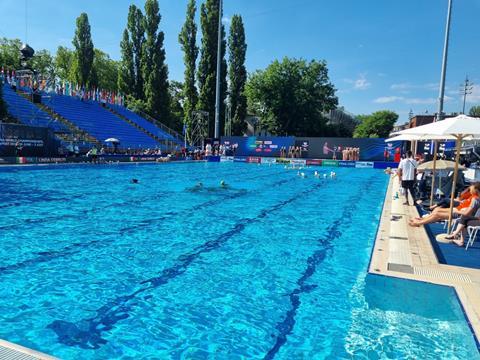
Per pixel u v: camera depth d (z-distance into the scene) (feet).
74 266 15.76
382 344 9.94
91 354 9.37
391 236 19.89
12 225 23.03
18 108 81.25
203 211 29.19
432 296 12.60
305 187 46.78
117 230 22.26
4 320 11.02
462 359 9.14
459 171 32.27
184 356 9.37
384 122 272.72
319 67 177.17
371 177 62.39
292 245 19.65
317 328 10.82
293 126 175.83
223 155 107.04
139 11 135.23
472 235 20.33
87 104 110.42
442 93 69.41
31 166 58.85
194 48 131.03
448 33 67.21
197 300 12.66
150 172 63.77
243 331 10.67
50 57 169.27
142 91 139.64
